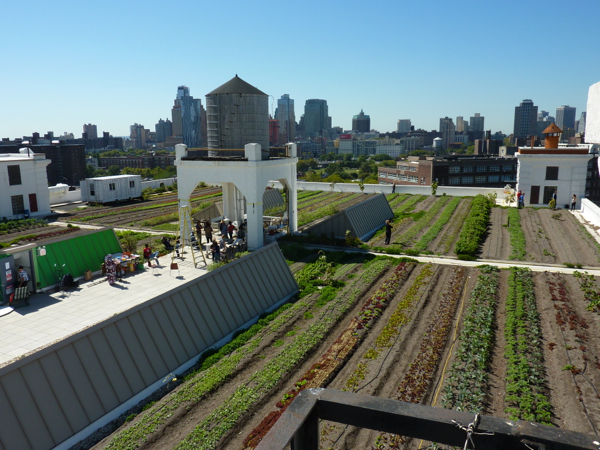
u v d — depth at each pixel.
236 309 19.56
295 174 35.84
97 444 12.20
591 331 17.00
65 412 12.59
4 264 20.05
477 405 12.62
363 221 37.25
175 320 16.81
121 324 15.10
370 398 2.82
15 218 44.41
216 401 13.70
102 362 14.03
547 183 46.31
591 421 11.82
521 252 28.95
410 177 141.38
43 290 22.11
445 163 127.62
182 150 32.34
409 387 13.76
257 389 14.02
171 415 12.95
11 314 19.42
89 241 25.44
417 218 41.84
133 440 11.90
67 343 13.52
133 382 14.48
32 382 12.34
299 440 2.78
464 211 44.16
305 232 35.59
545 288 21.86
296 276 25.94
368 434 11.70
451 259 28.45
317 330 18.19
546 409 12.39
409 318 18.98
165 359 15.73
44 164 46.81
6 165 43.44
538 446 2.43
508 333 16.97
